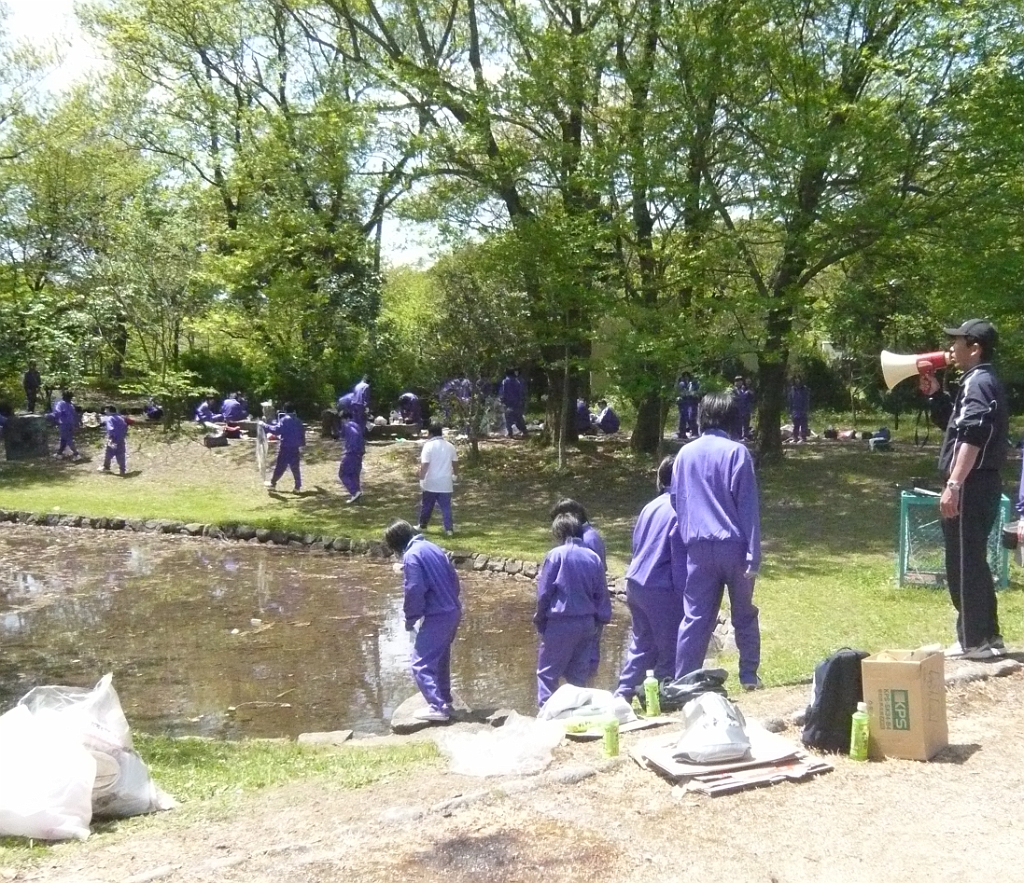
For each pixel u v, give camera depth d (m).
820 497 17.45
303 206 22.12
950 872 3.57
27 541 16.55
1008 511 10.27
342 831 4.02
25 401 29.53
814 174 16.67
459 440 23.75
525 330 20.20
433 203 18.78
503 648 10.41
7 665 9.92
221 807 4.61
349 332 27.14
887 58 17.02
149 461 22.84
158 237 26.03
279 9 24.95
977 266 15.93
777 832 3.91
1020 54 15.62
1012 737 4.85
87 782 4.34
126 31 27.00
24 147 29.45
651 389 17.00
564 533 7.56
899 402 29.70
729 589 6.00
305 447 23.41
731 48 16.36
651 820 4.04
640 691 6.34
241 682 9.34
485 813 4.14
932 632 9.17
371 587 13.34
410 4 20.28
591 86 17.61
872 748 4.66
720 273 17.89
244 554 15.57
